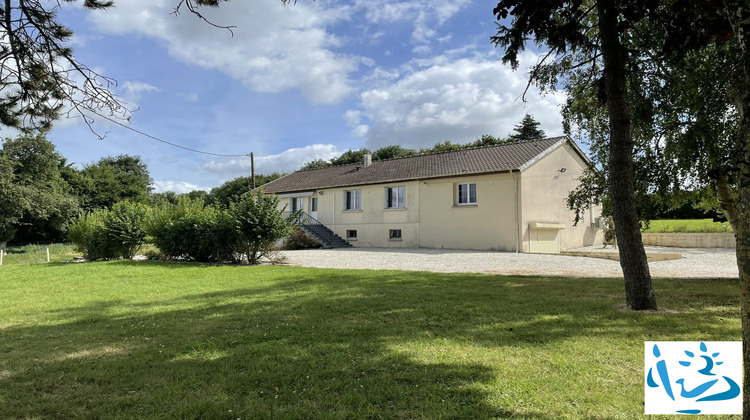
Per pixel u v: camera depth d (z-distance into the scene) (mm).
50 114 6559
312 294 8859
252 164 36031
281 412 3291
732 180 2736
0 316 7113
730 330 5461
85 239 21344
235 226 16797
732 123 8680
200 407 3387
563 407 3311
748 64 2195
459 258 18359
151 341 5344
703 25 5164
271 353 4727
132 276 12922
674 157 9648
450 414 3203
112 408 3438
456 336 5316
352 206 29406
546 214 23297
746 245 2150
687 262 16062
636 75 8727
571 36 6488
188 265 16562
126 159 72625
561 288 9352
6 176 39656
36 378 4094
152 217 20266
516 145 25828
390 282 10570
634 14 5977
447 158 27609
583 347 4809
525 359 4426
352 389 3703
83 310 7543
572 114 10156
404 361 4379
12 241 47938
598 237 28000
